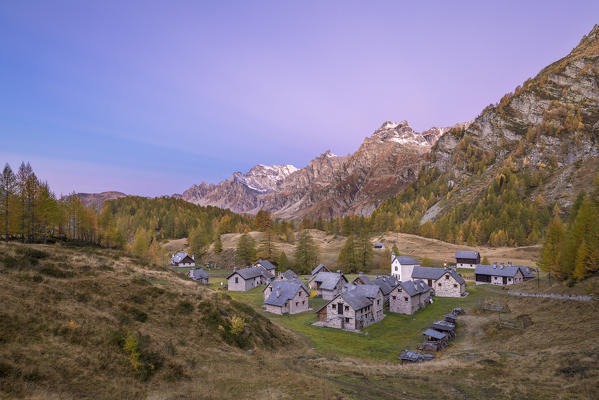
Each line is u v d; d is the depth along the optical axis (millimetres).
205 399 21797
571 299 54000
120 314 33125
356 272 125312
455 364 35812
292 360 37469
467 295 84750
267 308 72125
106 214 109938
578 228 65562
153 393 21375
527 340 42594
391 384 29516
